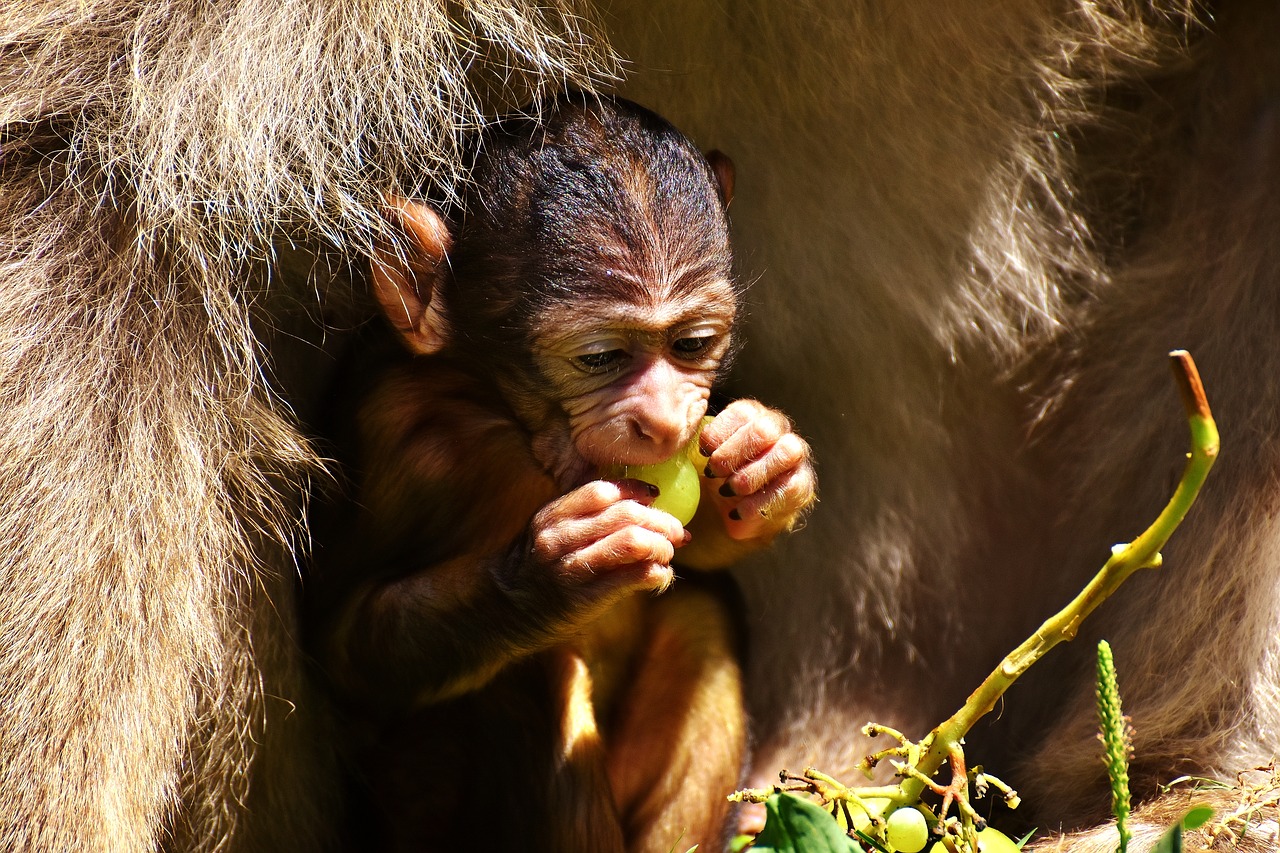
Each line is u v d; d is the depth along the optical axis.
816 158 8.95
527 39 7.55
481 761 8.60
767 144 8.95
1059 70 8.91
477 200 7.63
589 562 6.99
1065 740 8.48
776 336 9.38
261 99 7.06
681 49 8.53
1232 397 8.42
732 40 8.55
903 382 9.34
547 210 7.34
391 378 8.20
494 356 7.56
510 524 8.26
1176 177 9.13
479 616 7.47
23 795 6.52
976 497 9.49
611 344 7.17
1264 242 8.46
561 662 8.48
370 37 7.29
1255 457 8.24
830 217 9.05
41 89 6.94
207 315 7.07
